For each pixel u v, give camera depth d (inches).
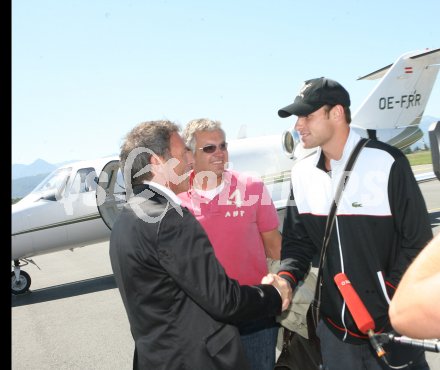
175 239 66.4
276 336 102.9
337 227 82.4
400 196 78.7
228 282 67.7
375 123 523.2
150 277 68.3
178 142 76.4
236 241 102.3
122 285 72.2
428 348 59.6
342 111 81.5
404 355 80.3
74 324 244.1
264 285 74.0
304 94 82.0
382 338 70.4
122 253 70.3
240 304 67.6
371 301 81.7
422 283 28.5
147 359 70.5
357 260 81.7
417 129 536.4
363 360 84.0
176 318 68.7
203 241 67.8
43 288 366.3
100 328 232.4
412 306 28.5
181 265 65.8
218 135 101.9
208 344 68.2
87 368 182.4
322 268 85.0
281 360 91.6
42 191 364.2
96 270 432.1
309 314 87.7
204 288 66.0
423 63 541.3
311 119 82.0
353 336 83.1
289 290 80.7
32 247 347.6
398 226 80.0
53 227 353.4
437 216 544.4
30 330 239.9
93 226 367.6
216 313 66.7
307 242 90.9
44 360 194.5
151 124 76.0
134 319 72.1
